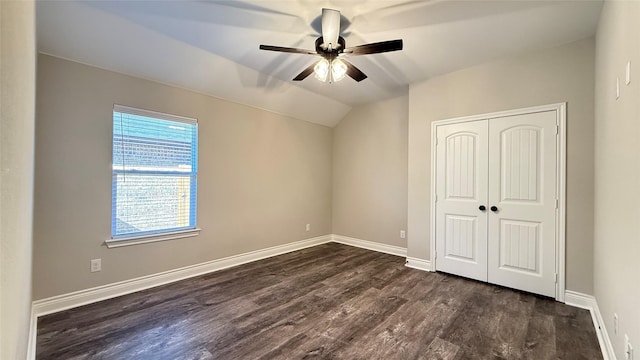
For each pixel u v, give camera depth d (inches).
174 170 129.1
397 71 136.5
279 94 159.2
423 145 146.0
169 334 84.9
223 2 85.8
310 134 193.9
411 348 78.9
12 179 31.5
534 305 104.5
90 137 105.3
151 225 122.1
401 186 173.2
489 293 115.3
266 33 103.9
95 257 106.7
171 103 126.9
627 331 60.2
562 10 87.9
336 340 82.7
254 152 161.3
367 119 189.3
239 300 108.7
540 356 75.4
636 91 55.9
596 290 95.9
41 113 95.1
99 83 107.2
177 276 129.3
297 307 103.1
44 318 92.7
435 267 141.9
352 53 94.7
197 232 135.9
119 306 102.5
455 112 135.0
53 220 97.7
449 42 108.8
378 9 88.7
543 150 111.9
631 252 58.1
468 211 131.3
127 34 100.1
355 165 196.4
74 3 85.4
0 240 26.0
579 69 104.4
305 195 191.2
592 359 74.2
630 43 59.6
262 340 82.4
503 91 121.4
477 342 81.7
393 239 176.6
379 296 112.9
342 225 204.5
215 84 136.3
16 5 31.6
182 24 97.9
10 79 28.9
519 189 117.4
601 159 89.5
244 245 156.5
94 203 106.4
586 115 103.0
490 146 124.8
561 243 107.6
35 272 94.0
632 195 57.9
